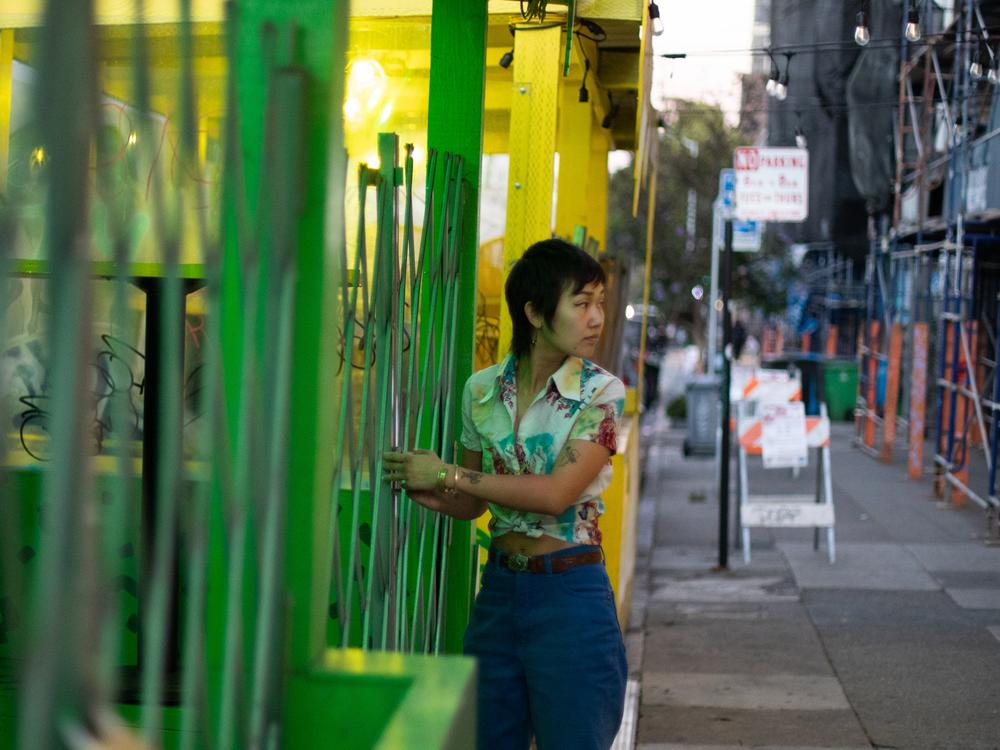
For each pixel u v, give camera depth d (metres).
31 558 2.71
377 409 2.93
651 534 11.69
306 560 1.57
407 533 3.19
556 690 2.96
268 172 1.48
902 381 22.20
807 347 33.91
